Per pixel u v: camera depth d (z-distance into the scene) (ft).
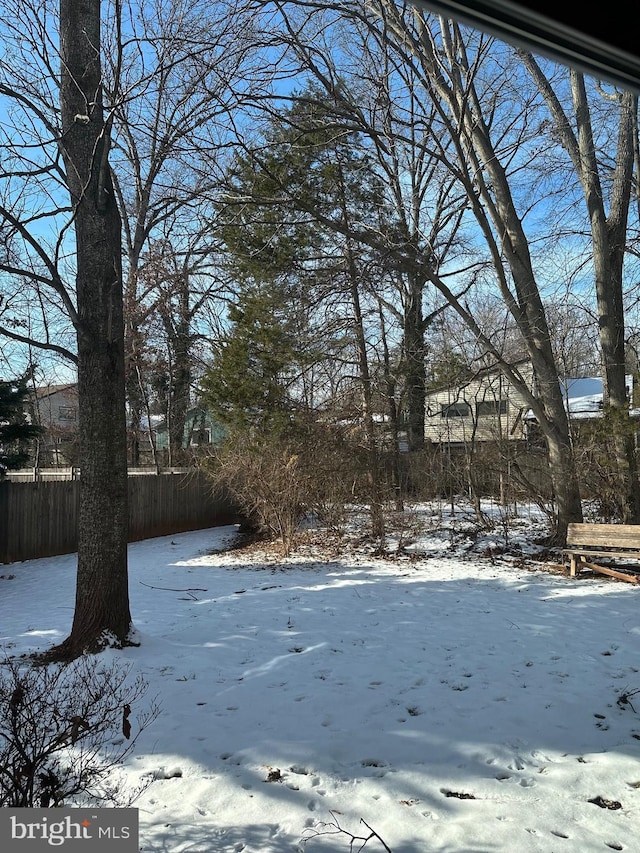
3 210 19.90
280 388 49.44
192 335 80.02
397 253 39.99
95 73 23.61
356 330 52.75
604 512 43.01
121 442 22.68
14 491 49.62
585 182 43.62
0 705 11.64
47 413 133.39
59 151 22.86
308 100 36.27
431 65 39.11
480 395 85.81
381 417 53.83
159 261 63.21
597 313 46.11
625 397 43.06
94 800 11.78
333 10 39.27
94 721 14.93
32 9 24.39
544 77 43.73
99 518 22.07
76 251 23.29
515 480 45.47
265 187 43.96
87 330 22.29
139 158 33.04
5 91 21.61
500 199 43.09
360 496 47.67
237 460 48.42
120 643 21.59
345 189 47.57
